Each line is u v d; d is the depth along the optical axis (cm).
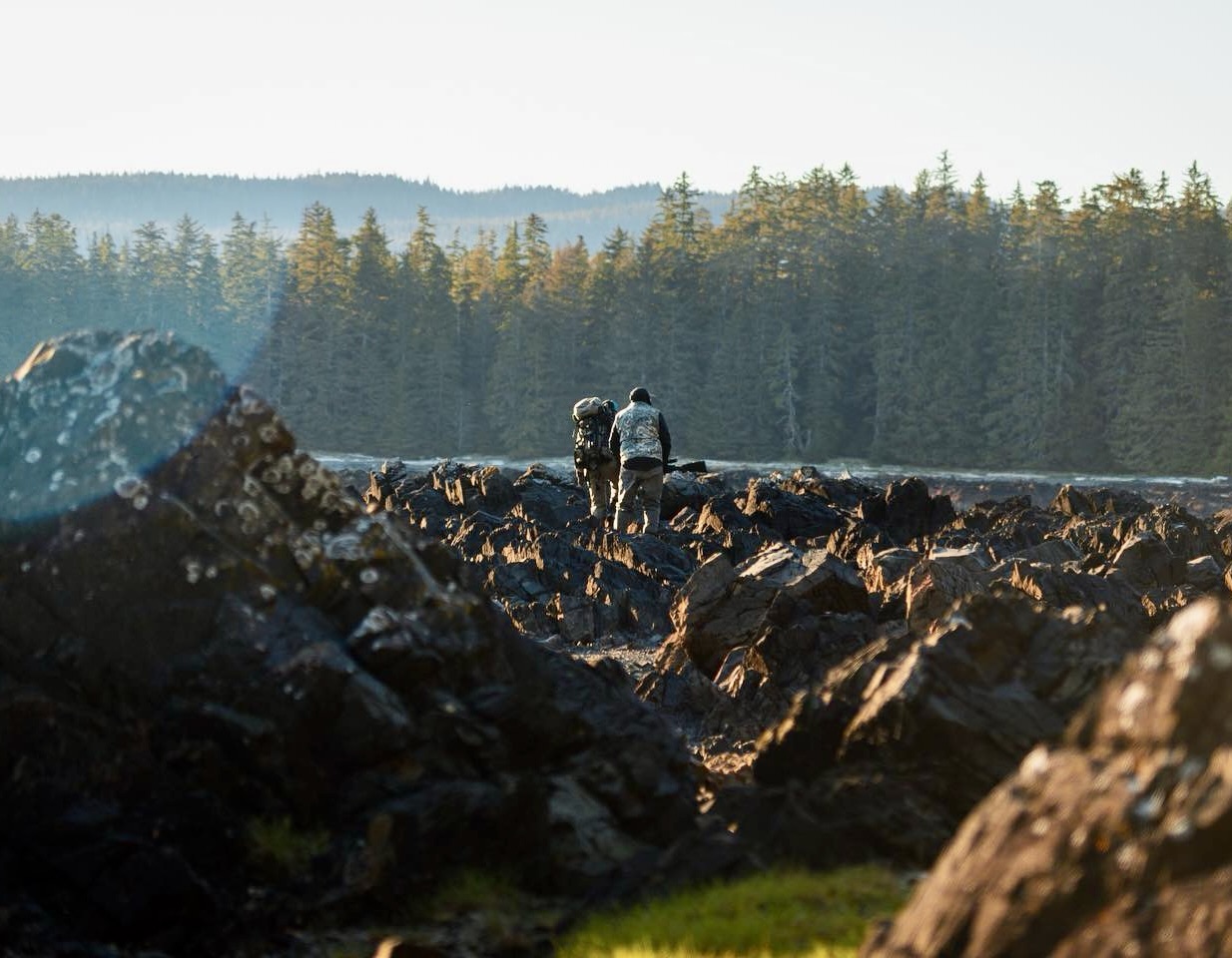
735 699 2367
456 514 6200
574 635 3497
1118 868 859
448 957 1200
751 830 1512
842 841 1442
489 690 1538
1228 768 847
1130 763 898
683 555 4472
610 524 5388
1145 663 932
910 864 1423
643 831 1484
